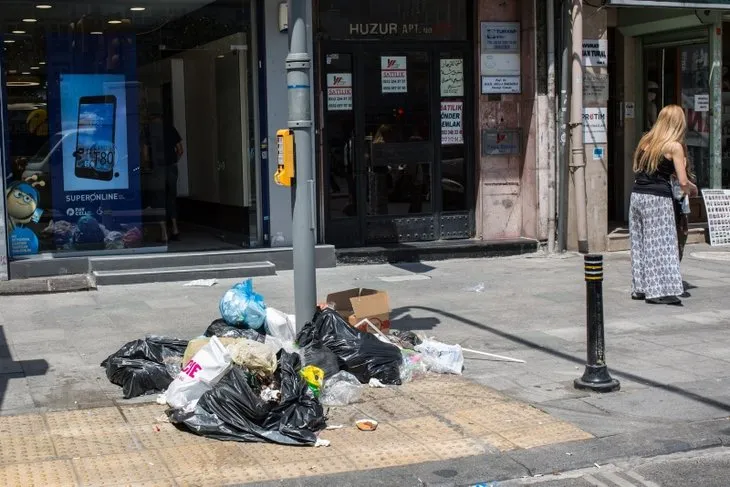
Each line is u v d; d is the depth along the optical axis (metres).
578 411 6.50
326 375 6.91
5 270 11.27
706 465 5.64
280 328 7.58
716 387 7.06
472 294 10.73
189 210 14.55
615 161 15.90
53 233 11.91
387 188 13.39
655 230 10.01
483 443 5.88
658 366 7.67
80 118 11.99
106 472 5.40
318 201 12.71
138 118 12.35
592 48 13.28
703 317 9.45
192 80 13.24
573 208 13.52
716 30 14.46
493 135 13.70
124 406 6.67
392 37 13.19
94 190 12.12
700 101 14.90
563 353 8.10
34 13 11.64
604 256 13.43
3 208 11.23
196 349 6.96
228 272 11.81
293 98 7.59
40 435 6.04
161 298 10.58
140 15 12.24
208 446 5.85
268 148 12.41
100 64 12.07
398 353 7.30
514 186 13.89
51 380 7.33
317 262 12.53
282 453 5.73
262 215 12.65
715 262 12.90
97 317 9.62
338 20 12.89
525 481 5.41
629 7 13.35
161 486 5.19
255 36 12.52
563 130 13.28
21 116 11.63
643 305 10.05
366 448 5.81
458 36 13.54
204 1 12.37
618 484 5.36
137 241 12.38
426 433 6.07
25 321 9.47
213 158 13.62
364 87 13.13
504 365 7.75
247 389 6.09
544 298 10.46
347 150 13.11
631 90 15.69
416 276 11.94
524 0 13.45
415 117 13.45
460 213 13.82
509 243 13.42
